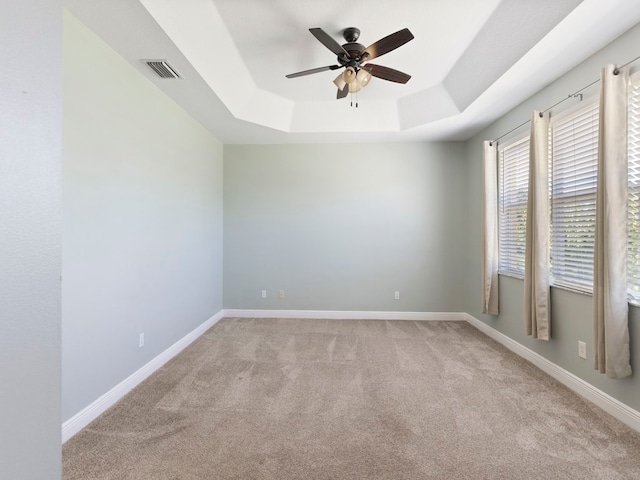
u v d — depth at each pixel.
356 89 2.72
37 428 0.62
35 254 0.61
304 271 4.73
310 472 1.67
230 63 2.92
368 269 4.68
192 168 3.71
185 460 1.75
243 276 4.77
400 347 3.49
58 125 0.66
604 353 2.10
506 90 2.99
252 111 3.72
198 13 2.25
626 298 2.04
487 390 2.53
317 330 4.11
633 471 1.67
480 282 4.19
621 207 2.03
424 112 3.81
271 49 2.83
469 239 4.49
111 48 2.32
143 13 1.96
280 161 4.73
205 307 4.14
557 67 2.57
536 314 2.78
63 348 1.95
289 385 2.61
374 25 2.51
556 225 2.78
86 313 2.11
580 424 2.07
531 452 1.81
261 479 1.62
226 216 4.76
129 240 2.56
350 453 1.81
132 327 2.60
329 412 2.22
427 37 2.66
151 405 2.32
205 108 3.40
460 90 3.30
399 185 4.64
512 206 3.50
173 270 3.28
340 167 4.69
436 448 1.85
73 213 2.01
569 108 2.60
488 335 3.90
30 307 0.60
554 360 2.77
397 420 2.12
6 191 0.55
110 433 1.99
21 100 0.58
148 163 2.81
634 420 2.02
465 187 4.57
